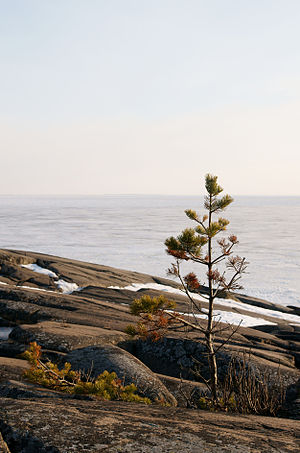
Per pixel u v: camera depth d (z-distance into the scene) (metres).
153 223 103.00
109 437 1.63
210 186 5.28
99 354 6.39
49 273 17.02
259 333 11.04
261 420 2.46
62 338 7.60
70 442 1.55
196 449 1.59
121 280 19.17
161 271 37.59
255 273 37.97
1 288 11.85
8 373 5.67
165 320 5.02
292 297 29.31
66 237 66.38
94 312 10.84
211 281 5.37
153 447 1.57
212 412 2.58
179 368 7.58
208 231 5.28
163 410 2.43
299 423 2.46
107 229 83.50
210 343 5.32
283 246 59.31
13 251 19.27
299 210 198.12
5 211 161.88
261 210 197.75
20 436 1.59
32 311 10.17
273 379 6.81
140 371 5.98
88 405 2.27
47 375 4.71
